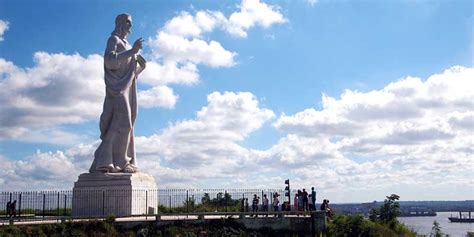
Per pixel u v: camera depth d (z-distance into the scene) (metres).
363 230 35.94
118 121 38.41
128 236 29.72
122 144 38.44
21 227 27.83
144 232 30.36
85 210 36.28
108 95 38.81
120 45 39.69
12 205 32.38
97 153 38.19
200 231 31.58
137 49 39.12
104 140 38.38
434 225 53.41
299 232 33.78
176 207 41.19
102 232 29.38
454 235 64.38
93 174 36.84
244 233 32.16
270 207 40.00
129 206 35.81
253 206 38.19
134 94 39.88
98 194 36.19
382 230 36.94
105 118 38.50
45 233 28.05
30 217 32.00
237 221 33.00
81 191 36.59
